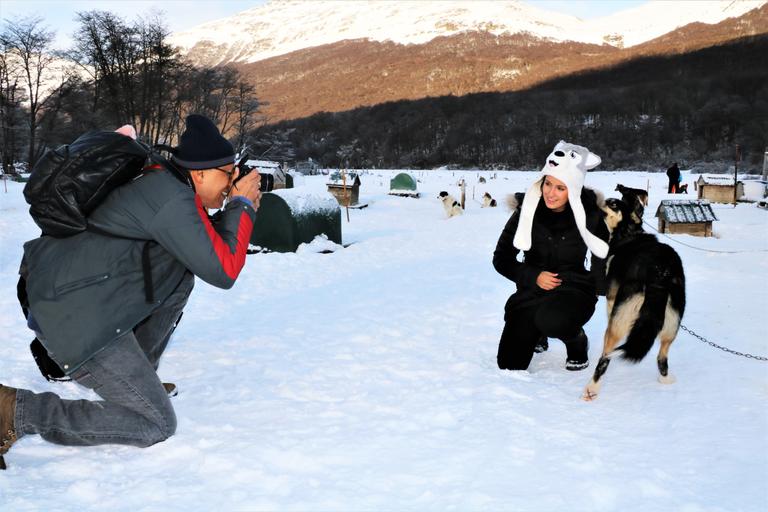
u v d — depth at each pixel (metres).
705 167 84.94
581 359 4.60
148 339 3.48
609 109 129.38
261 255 11.47
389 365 4.82
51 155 2.84
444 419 3.68
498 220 19.22
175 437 3.36
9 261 10.68
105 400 3.09
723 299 6.97
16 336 5.70
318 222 12.83
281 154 87.00
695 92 134.88
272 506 2.70
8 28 51.94
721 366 4.58
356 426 3.58
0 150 54.62
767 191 21.30
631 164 102.31
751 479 2.89
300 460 3.13
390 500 2.75
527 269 4.45
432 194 34.12
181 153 3.19
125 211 2.91
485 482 2.89
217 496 2.79
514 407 3.83
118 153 2.89
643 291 3.85
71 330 2.85
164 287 3.10
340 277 9.53
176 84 63.69
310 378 4.50
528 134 123.00
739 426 3.49
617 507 2.67
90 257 2.88
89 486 2.82
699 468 3.01
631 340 3.79
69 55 55.66
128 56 59.47
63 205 2.79
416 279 9.10
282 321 6.38
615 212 4.10
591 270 4.37
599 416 3.68
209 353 5.12
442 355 5.10
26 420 2.91
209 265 2.98
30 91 53.53
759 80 135.50
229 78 78.56
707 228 13.77
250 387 4.28
